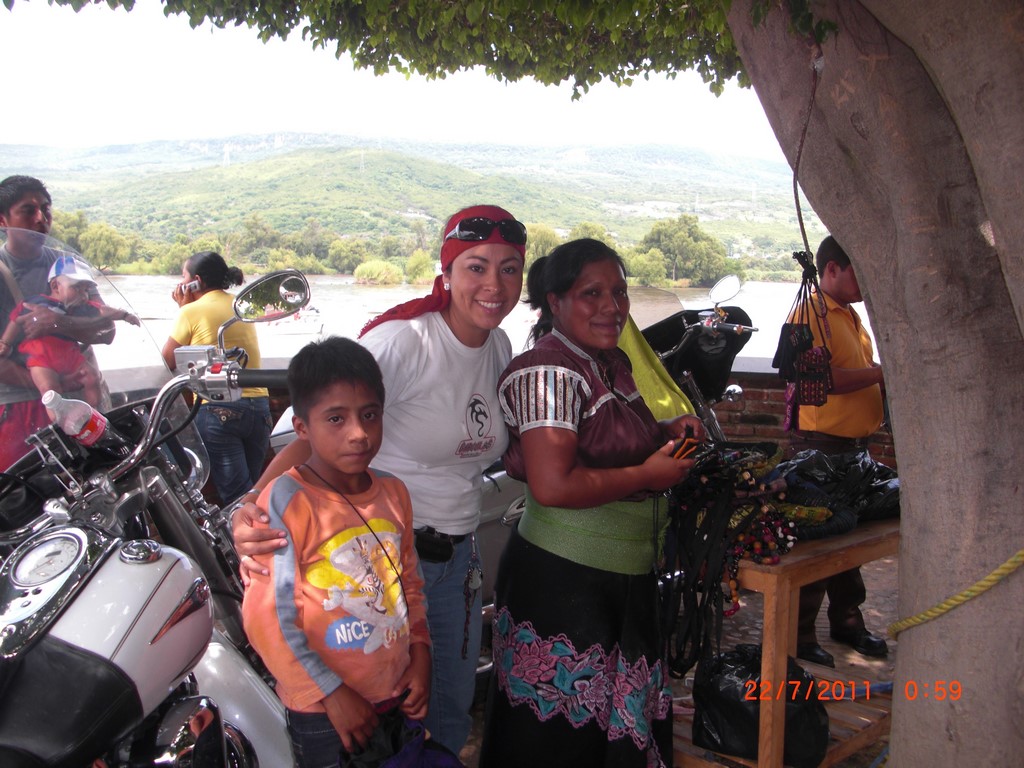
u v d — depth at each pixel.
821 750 2.75
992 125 1.76
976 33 1.75
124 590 1.61
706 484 2.62
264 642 1.84
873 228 2.20
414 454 2.32
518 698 2.52
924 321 2.11
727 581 2.68
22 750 1.50
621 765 2.48
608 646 2.48
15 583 1.58
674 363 3.60
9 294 2.08
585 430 2.39
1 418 1.96
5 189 4.01
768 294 9.97
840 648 4.10
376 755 1.85
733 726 2.74
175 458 2.38
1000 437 2.09
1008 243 1.79
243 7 5.07
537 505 2.55
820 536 2.88
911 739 2.27
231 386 1.98
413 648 2.05
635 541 2.51
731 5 2.34
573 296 2.42
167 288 9.70
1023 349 2.07
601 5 3.46
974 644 2.13
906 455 2.26
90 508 1.81
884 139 2.05
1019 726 2.09
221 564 2.36
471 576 2.49
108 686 1.54
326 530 1.91
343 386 1.89
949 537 2.15
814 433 4.10
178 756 1.67
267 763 2.10
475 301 2.26
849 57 2.05
